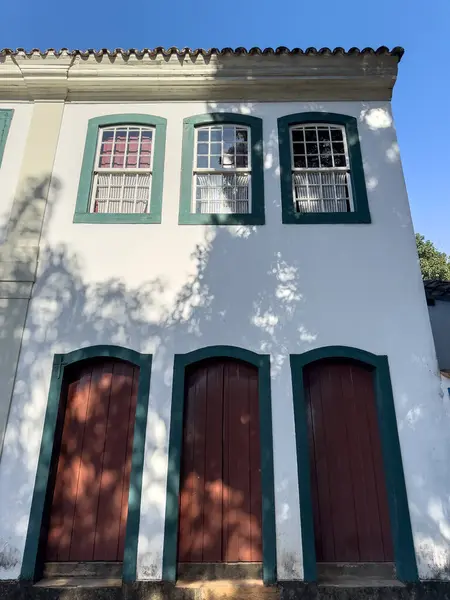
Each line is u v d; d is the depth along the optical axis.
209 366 5.35
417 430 4.94
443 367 8.61
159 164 6.10
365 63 6.37
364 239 5.70
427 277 22.88
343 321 5.36
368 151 6.14
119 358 5.24
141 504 4.70
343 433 5.11
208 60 6.38
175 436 4.93
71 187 6.01
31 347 5.29
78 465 5.05
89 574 4.70
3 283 5.51
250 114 6.36
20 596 4.43
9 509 4.71
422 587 4.43
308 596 4.40
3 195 6.01
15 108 6.49
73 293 5.50
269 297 5.46
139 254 5.65
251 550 4.73
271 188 5.96
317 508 4.86
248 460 5.01
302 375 5.16
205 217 5.80
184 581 4.58
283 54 6.32
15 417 5.02
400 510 4.68
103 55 6.38
